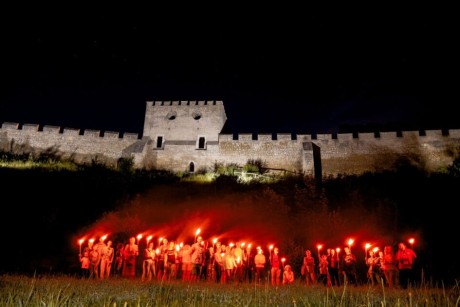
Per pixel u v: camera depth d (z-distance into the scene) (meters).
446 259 13.82
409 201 22.62
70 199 22.00
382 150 33.19
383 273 11.27
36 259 13.64
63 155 34.94
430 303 4.61
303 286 9.16
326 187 28.38
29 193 22.17
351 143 34.00
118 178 29.03
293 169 34.28
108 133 36.31
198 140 39.06
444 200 22.33
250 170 32.69
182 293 6.34
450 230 17.38
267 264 15.57
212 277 12.45
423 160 32.16
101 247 11.54
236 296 5.92
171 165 36.38
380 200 22.89
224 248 13.00
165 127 39.75
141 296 5.91
